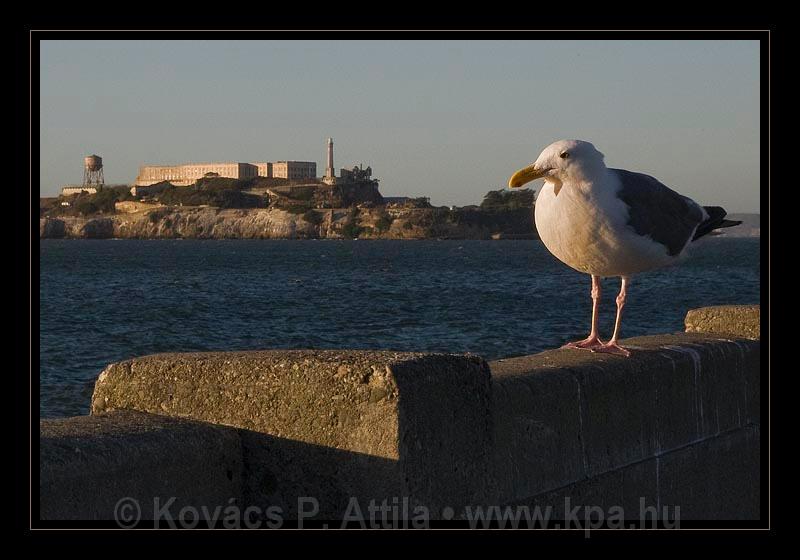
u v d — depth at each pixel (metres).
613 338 9.12
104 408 6.07
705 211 9.79
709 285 103.06
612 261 8.92
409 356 5.59
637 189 9.03
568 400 7.17
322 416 5.47
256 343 53.41
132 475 5.08
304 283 109.75
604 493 7.46
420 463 5.37
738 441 9.04
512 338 54.25
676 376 8.37
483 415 5.86
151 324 61.50
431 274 131.12
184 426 5.50
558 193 8.86
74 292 93.31
